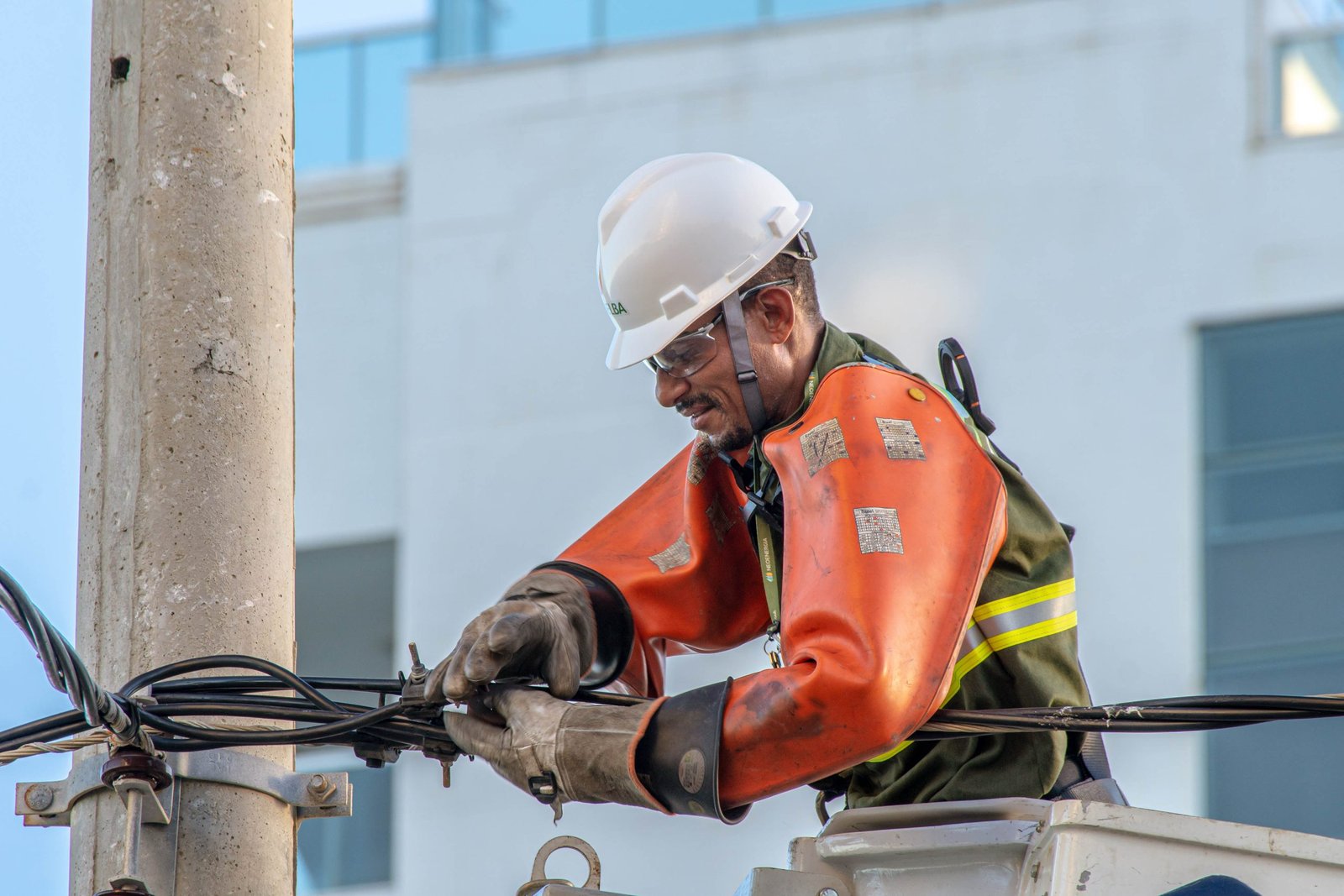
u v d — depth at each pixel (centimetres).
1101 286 3122
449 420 3238
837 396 871
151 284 963
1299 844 796
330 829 3122
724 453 922
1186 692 2922
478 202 3334
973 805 838
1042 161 3181
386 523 3209
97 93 1009
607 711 838
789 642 825
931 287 3147
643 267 919
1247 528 3012
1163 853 793
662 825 2952
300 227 3359
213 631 921
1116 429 3056
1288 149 3142
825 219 3198
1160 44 3203
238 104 995
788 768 805
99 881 893
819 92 3262
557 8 3475
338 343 3300
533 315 3269
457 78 3403
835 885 843
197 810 895
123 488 941
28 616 841
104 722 860
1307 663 2927
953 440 862
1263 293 3088
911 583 816
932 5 3262
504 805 3072
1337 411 3019
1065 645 880
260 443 955
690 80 3312
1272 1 3253
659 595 962
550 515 3162
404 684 903
